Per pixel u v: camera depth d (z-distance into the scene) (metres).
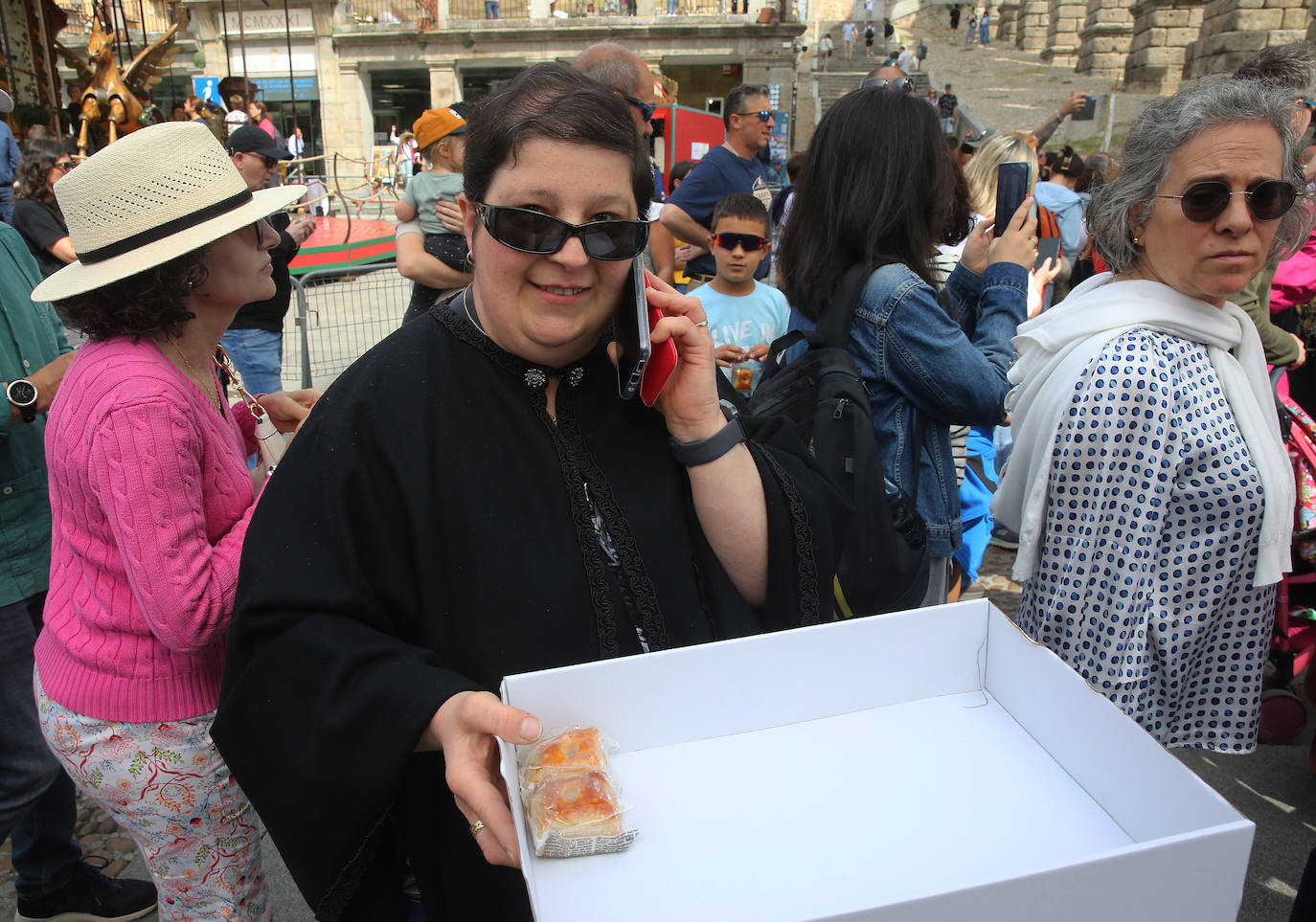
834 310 2.23
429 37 26.38
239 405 2.10
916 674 1.38
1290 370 3.90
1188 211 1.68
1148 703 1.74
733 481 1.42
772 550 1.46
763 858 1.09
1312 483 2.80
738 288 3.62
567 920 1.01
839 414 1.96
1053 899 0.88
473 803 1.01
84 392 1.58
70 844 2.43
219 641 1.61
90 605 1.64
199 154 1.69
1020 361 1.96
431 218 3.85
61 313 1.64
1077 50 27.92
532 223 1.19
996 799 1.19
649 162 1.31
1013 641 1.33
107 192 1.59
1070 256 5.65
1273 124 1.65
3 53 11.14
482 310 1.34
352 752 1.11
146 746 1.66
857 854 1.10
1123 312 1.73
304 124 27.73
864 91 2.25
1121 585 1.67
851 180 2.21
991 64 28.39
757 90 4.56
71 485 1.60
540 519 1.29
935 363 2.12
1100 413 1.65
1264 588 1.74
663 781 1.21
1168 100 1.77
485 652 1.26
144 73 12.50
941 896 0.84
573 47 26.31
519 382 1.34
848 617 1.84
